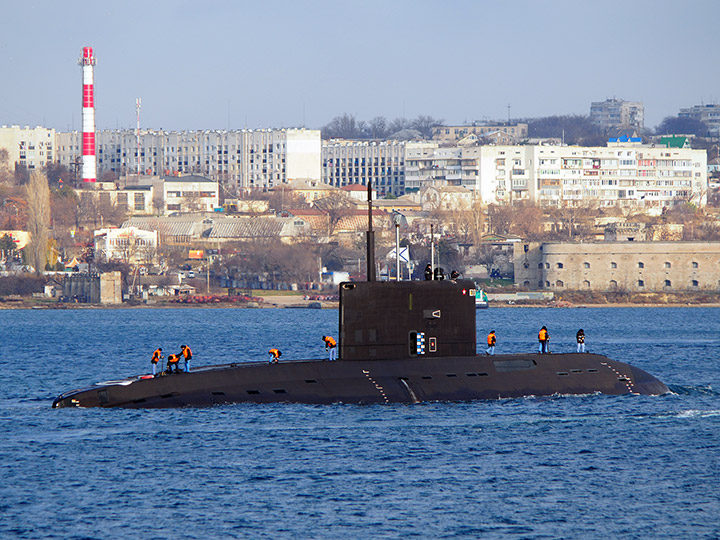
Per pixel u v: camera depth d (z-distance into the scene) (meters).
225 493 166.88
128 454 187.00
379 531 151.50
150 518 156.12
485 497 166.38
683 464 186.50
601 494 169.00
